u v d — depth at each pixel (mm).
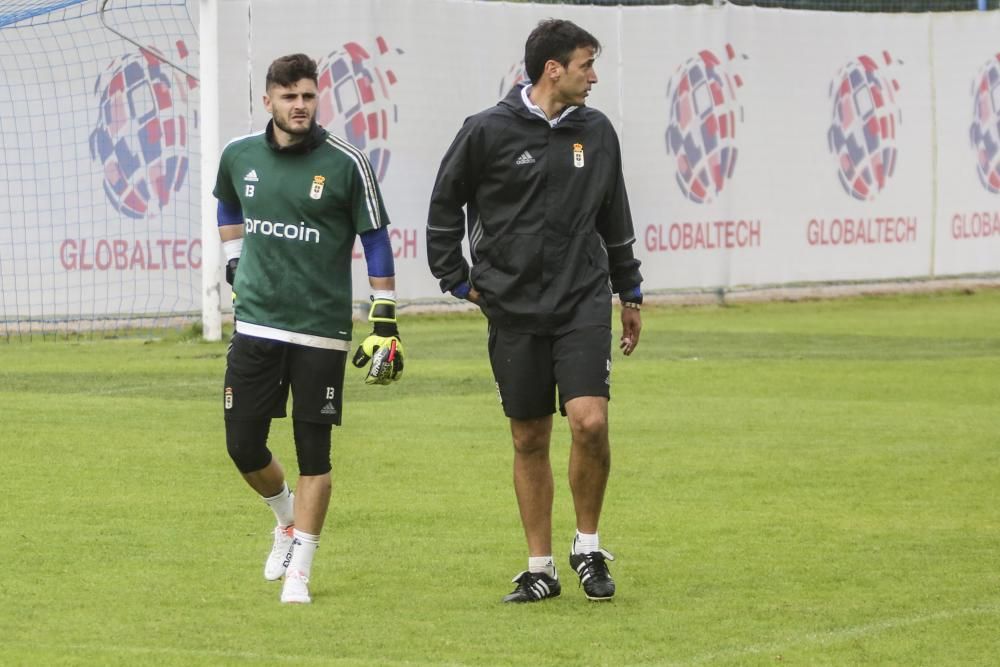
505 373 20422
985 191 77625
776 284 70562
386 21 59625
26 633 18531
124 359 48281
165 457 31453
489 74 62375
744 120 69062
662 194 66812
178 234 56906
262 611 19766
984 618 19547
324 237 20500
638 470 30703
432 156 61188
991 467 31250
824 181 71812
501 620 19391
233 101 57312
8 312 55625
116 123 56000
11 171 55500
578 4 67562
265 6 57625
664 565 22703
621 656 17688
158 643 18125
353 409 38469
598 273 20359
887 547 23984
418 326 59781
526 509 20641
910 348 54062
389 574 22047
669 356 50594
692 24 67125
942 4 88312
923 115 74938
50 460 31016
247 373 20734
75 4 53438
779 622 19359
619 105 65500
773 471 30672
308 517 20469
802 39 70625
